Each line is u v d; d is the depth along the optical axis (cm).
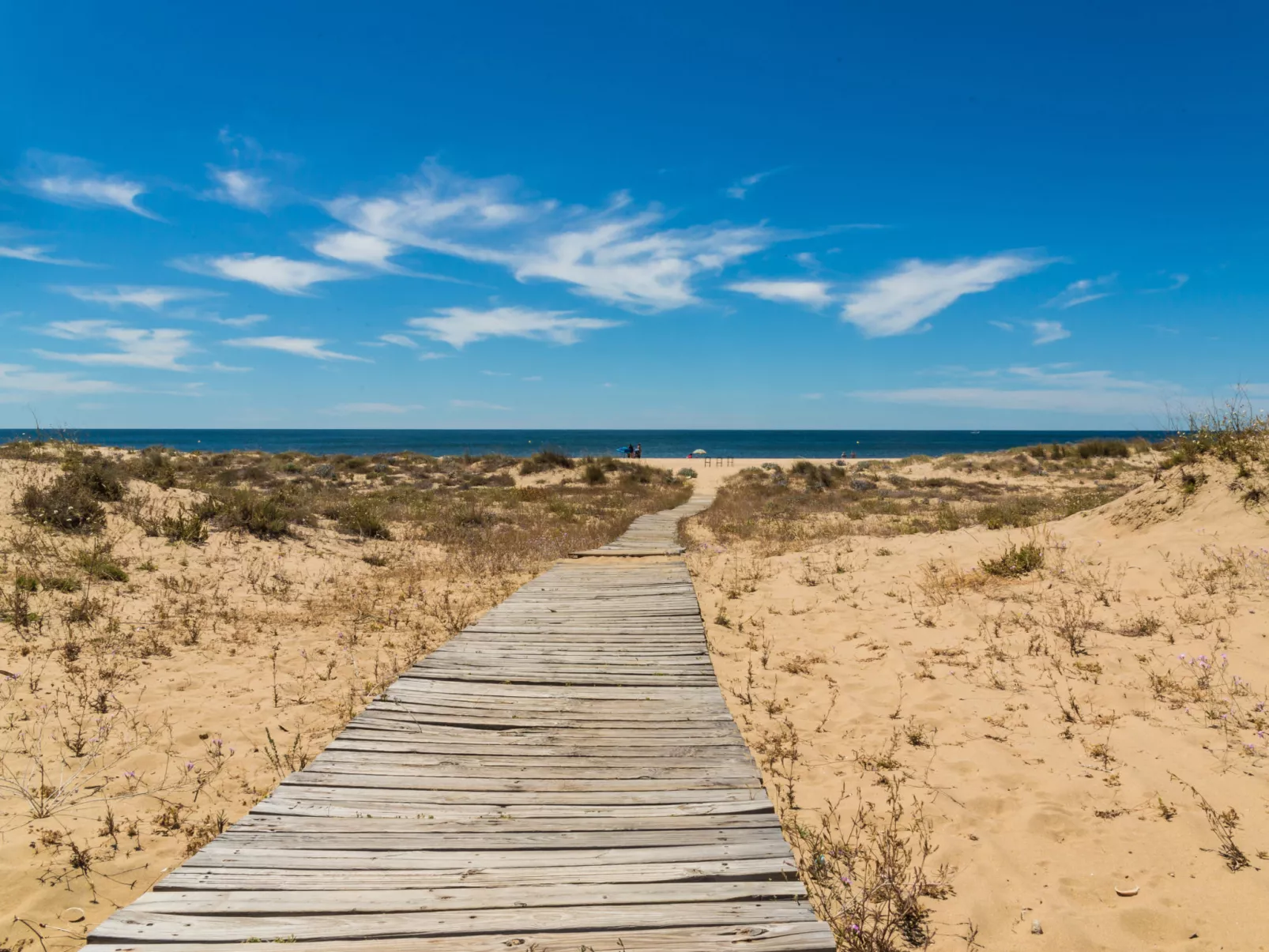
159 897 285
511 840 333
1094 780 394
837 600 837
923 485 2812
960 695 529
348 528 1375
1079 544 837
